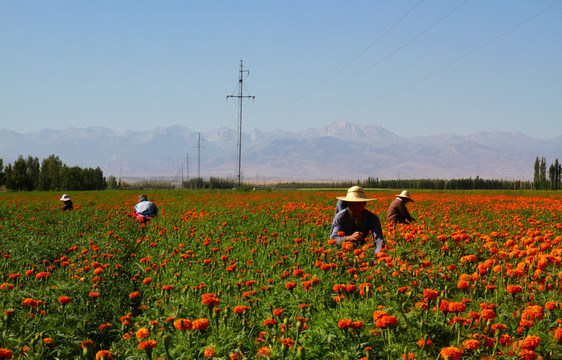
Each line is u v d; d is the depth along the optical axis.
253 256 11.17
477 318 5.58
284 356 4.81
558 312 5.77
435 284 7.03
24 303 6.35
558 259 7.31
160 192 61.75
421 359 4.88
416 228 11.33
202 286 7.59
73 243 14.12
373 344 5.21
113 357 5.55
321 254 9.11
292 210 20.89
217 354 5.07
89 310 7.37
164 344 5.11
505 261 8.33
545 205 26.53
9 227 17.52
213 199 40.56
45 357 5.99
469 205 27.75
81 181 135.00
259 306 6.96
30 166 129.00
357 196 10.04
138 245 14.84
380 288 6.62
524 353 4.71
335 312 5.91
